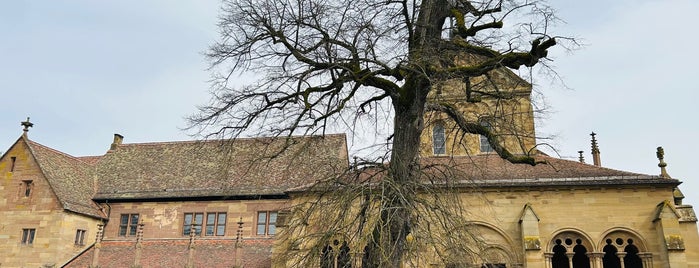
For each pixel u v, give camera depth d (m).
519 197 24.39
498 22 16.41
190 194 34.94
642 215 23.28
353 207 13.10
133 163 39.72
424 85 16.12
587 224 23.53
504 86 21.05
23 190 34.25
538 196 24.25
